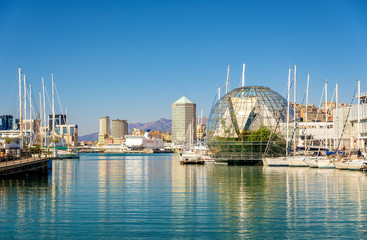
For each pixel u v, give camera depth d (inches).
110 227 1494.8
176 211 1756.9
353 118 6112.2
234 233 1422.2
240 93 5905.5
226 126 5738.2
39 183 2861.7
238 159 5580.7
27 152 4601.4
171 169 4547.2
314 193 2262.6
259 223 1551.4
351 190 2379.4
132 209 1797.5
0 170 3191.4
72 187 2600.9
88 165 5787.4
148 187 2591.0
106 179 3193.9
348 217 1643.7
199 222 1566.2
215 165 5344.5
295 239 1357.0
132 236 1387.8
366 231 1441.9
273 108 5787.4
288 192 2310.5
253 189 2453.2
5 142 4431.6
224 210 1779.0
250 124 5674.2
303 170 4057.6
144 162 7101.4
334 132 7037.4
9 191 2397.9
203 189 2469.2
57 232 1435.8
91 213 1718.8
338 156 4510.3
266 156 5472.4
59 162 7012.8
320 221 1578.5
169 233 1421.0
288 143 5748.0
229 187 2566.4
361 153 4640.8
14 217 1649.9
